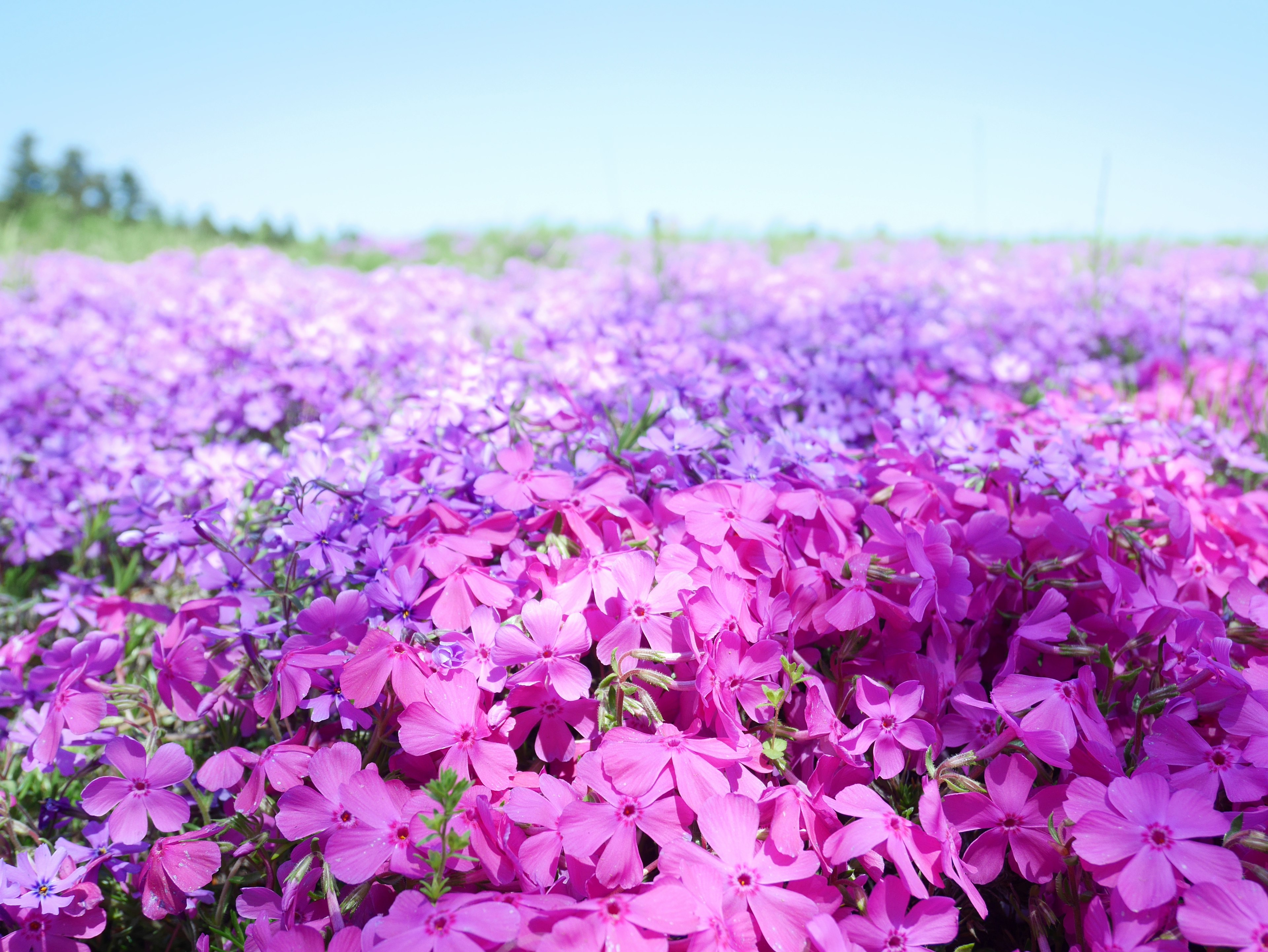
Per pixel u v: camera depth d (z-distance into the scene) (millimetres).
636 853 141
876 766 159
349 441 243
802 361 330
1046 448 219
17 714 212
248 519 229
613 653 161
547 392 269
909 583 178
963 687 174
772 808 153
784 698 158
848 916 147
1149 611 181
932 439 224
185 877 159
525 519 199
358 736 177
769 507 184
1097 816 141
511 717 163
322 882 152
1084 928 145
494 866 141
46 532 277
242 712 200
